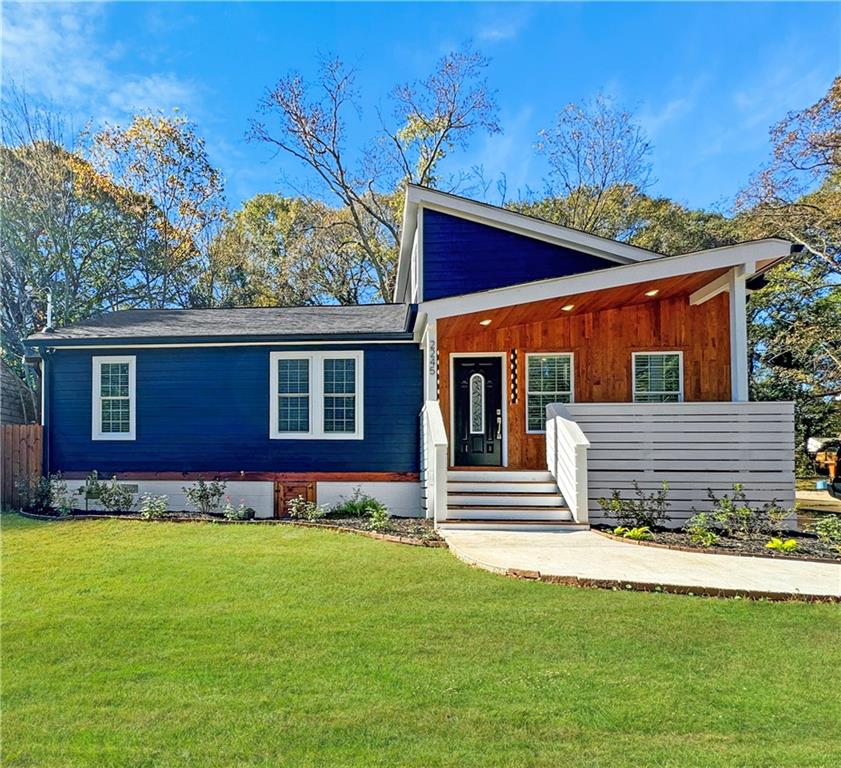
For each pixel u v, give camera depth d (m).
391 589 5.18
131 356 11.51
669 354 10.85
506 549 6.59
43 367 11.52
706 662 3.63
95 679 3.46
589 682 3.36
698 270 8.73
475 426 11.07
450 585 5.29
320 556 6.49
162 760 2.65
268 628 4.23
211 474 11.17
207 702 3.16
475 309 8.78
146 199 24.58
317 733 2.84
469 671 3.51
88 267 22.73
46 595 5.11
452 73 26.33
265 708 3.09
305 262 28.89
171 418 11.36
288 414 11.24
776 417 8.59
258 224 30.91
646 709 3.05
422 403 11.10
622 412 8.81
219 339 11.00
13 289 20.61
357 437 11.12
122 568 6.04
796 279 19.19
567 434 8.56
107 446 11.40
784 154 18.62
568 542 7.07
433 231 11.73
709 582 5.16
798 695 3.20
